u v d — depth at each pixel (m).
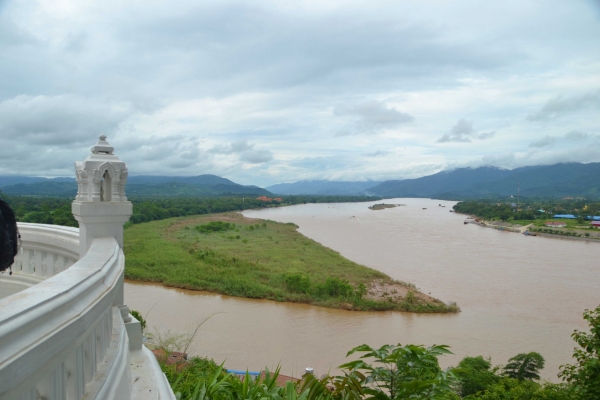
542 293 31.67
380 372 4.62
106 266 2.87
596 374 7.83
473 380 14.99
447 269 40.38
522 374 17.72
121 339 3.40
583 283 34.69
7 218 2.42
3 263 2.36
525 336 23.05
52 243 5.39
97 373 2.69
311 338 22.12
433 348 4.61
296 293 30.27
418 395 4.48
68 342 1.94
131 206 4.61
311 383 4.68
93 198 4.43
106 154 4.72
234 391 5.38
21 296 1.88
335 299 29.06
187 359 13.15
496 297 30.67
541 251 52.41
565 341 22.28
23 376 1.57
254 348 20.47
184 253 43.81
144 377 4.05
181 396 5.71
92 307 2.26
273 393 5.04
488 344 21.86
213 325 23.58
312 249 50.41
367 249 53.25
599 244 59.69
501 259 46.19
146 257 40.81
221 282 32.66
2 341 1.51
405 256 47.91
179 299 29.16
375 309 27.78
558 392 10.23
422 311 27.39
